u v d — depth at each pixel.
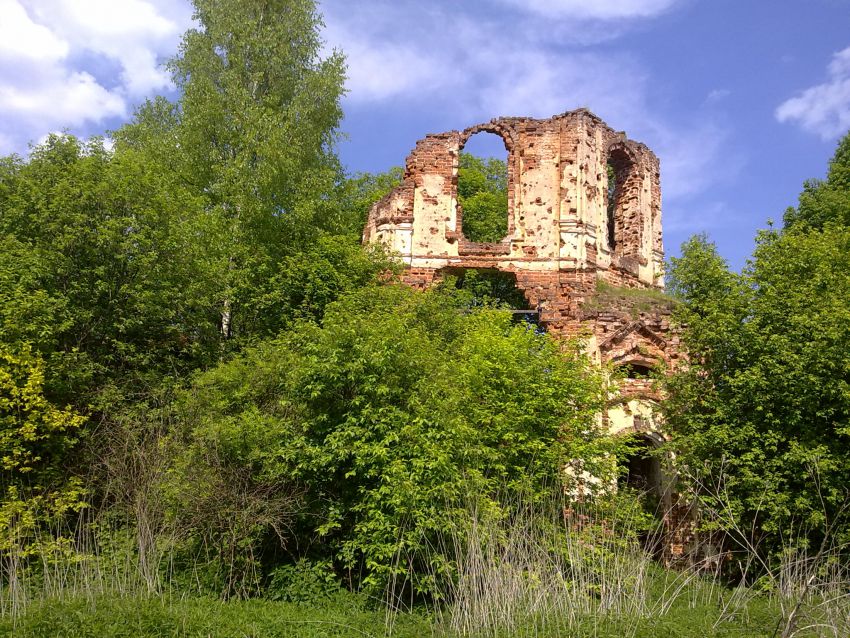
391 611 13.80
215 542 15.48
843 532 16.73
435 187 27.67
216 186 25.47
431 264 26.98
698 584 15.34
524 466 16.64
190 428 16.77
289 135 27.95
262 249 24.30
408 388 15.62
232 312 24.05
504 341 18.36
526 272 26.61
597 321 24.89
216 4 30.11
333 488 16.06
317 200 27.44
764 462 18.03
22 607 12.61
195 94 27.73
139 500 15.02
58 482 16.83
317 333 16.08
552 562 13.91
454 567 13.52
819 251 20.23
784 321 19.19
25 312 16.88
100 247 19.45
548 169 27.33
